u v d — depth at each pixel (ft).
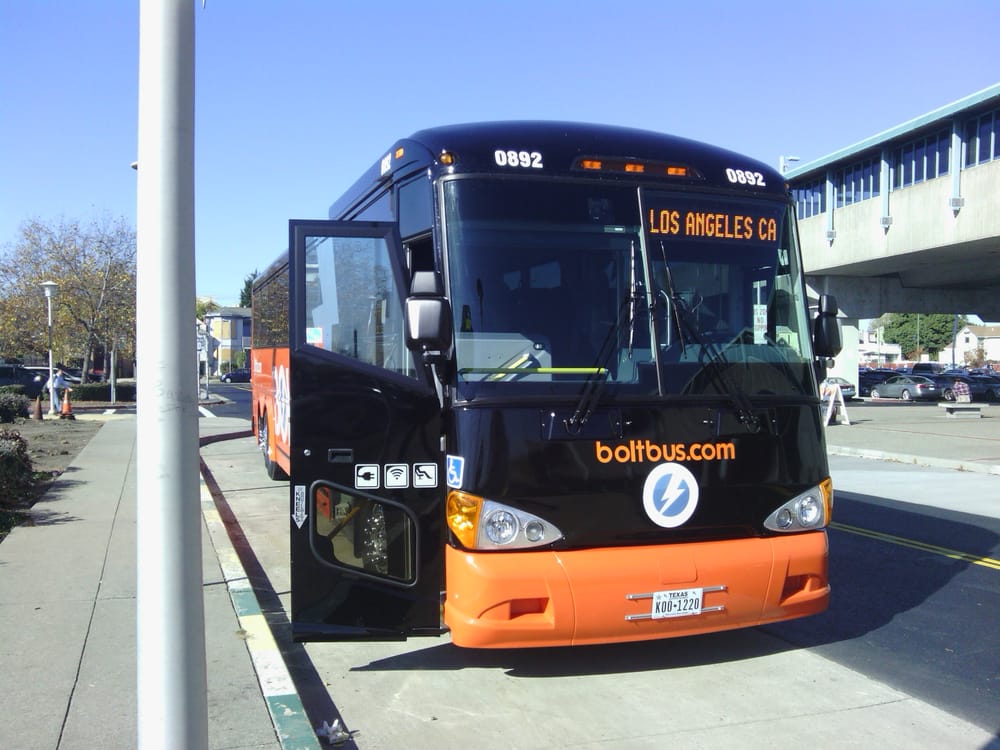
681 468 15.66
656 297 16.35
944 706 15.51
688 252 16.87
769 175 18.24
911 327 347.97
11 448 33.55
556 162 16.56
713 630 15.65
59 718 13.62
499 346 15.35
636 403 15.51
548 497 14.89
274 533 30.37
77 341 127.95
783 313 17.54
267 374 40.50
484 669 17.30
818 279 129.08
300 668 17.47
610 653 18.24
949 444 61.72
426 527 15.69
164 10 8.73
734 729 14.44
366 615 15.62
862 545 28.63
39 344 123.95
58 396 117.80
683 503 15.64
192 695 8.84
